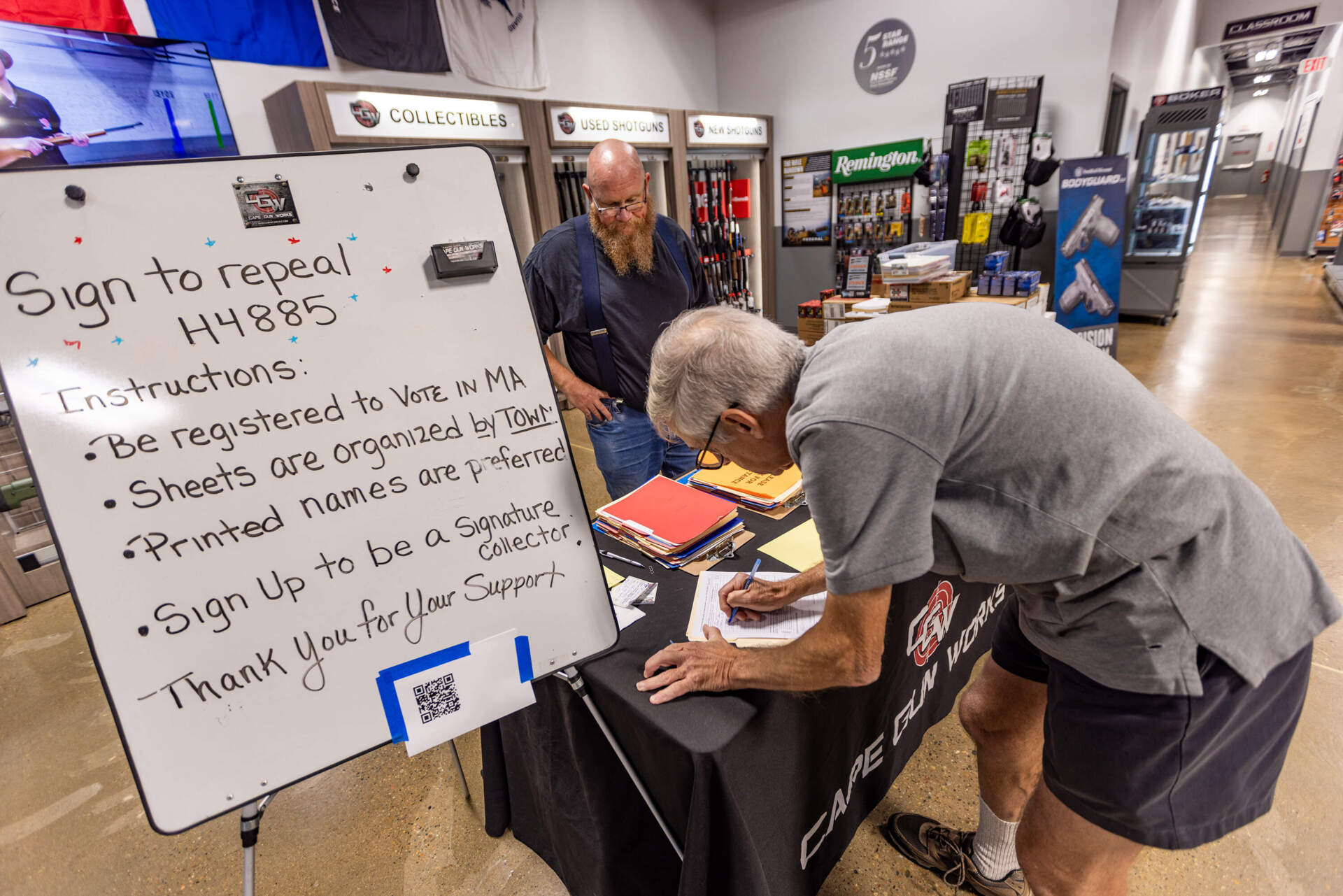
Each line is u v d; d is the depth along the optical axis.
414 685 0.83
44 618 2.50
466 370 0.85
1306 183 7.88
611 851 1.13
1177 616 0.72
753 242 5.43
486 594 0.88
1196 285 6.95
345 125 2.90
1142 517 0.68
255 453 0.75
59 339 0.66
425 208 0.82
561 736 1.10
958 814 1.48
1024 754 1.14
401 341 0.82
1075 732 0.83
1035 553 0.71
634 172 1.74
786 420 0.78
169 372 0.71
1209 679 0.73
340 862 1.48
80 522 0.67
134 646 0.70
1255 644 0.74
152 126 2.79
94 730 1.93
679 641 1.00
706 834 0.84
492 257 0.85
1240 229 11.35
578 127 3.76
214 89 2.95
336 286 0.78
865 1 4.73
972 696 1.20
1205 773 0.78
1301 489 2.69
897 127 4.89
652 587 1.16
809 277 5.70
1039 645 0.90
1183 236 5.26
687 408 0.81
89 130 2.63
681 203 4.49
